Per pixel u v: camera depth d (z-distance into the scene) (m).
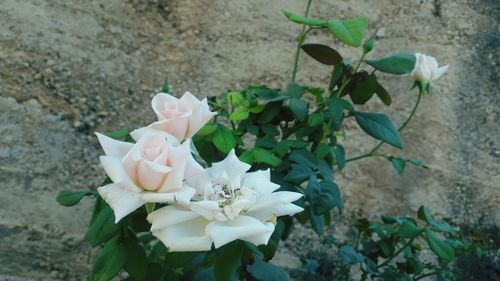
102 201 0.31
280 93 0.38
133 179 0.22
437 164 0.59
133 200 0.22
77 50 0.53
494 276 0.57
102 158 0.22
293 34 0.61
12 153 0.48
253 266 0.30
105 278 0.28
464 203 0.59
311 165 0.36
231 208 0.22
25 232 0.46
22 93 0.50
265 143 0.38
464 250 0.44
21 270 0.45
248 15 0.60
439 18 0.63
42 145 0.49
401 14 0.63
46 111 0.50
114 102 0.53
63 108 0.51
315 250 0.55
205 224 0.23
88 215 0.49
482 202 0.59
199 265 0.30
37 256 0.46
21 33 0.51
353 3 0.62
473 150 0.60
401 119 0.59
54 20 0.53
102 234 0.28
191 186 0.23
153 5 0.58
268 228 0.22
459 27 0.63
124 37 0.56
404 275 0.45
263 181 0.25
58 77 0.51
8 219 0.46
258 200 0.23
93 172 0.50
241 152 0.39
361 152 0.58
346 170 0.58
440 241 0.38
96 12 0.55
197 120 0.25
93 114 0.52
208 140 0.36
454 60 0.62
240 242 0.26
